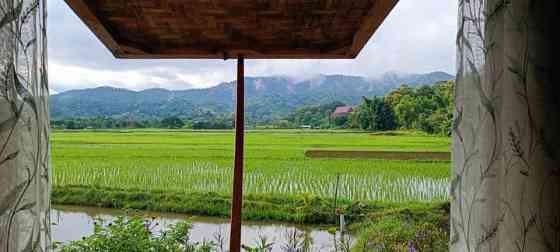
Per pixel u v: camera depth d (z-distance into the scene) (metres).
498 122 0.87
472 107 0.96
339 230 3.62
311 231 3.73
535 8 0.83
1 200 0.81
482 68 0.92
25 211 0.87
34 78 0.90
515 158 0.83
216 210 3.85
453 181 1.03
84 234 3.37
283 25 2.62
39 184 0.91
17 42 0.86
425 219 3.46
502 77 0.86
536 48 0.83
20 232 0.85
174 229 3.39
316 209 3.81
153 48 2.96
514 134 0.83
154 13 2.44
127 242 3.07
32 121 0.89
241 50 2.96
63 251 2.95
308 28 2.67
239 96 3.10
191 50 2.96
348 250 3.46
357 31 2.49
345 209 3.75
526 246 0.82
